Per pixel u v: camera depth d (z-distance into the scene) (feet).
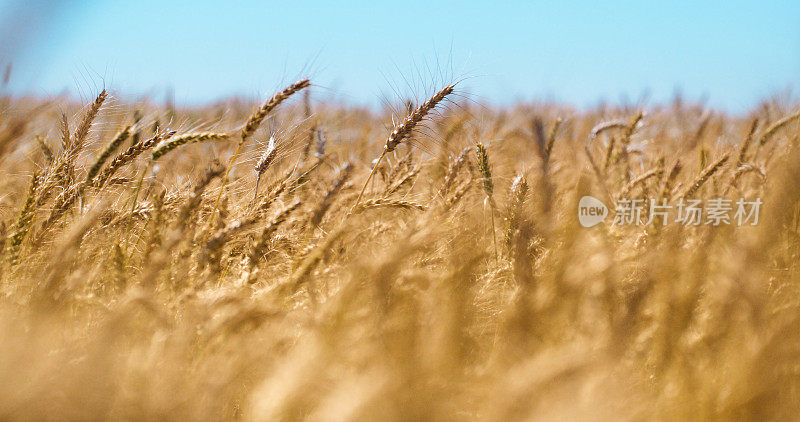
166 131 8.79
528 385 5.22
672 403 6.34
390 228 9.09
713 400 6.24
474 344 6.64
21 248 7.50
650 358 7.09
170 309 6.47
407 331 5.94
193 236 7.84
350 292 6.14
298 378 5.38
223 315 5.88
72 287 5.89
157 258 6.47
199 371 5.54
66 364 5.23
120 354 5.58
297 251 8.50
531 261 7.57
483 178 10.44
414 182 10.60
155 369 5.41
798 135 11.18
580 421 5.20
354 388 5.28
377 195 10.21
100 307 6.06
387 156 11.21
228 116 9.35
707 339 6.79
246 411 5.82
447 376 5.90
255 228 7.95
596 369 5.96
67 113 8.84
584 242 7.81
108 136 9.13
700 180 10.77
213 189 8.80
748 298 6.65
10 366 4.95
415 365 5.74
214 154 9.29
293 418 5.41
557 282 6.92
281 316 5.98
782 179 8.21
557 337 6.72
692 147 14.26
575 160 12.06
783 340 6.38
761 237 7.73
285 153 10.16
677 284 7.14
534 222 8.05
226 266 8.18
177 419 5.11
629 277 7.75
